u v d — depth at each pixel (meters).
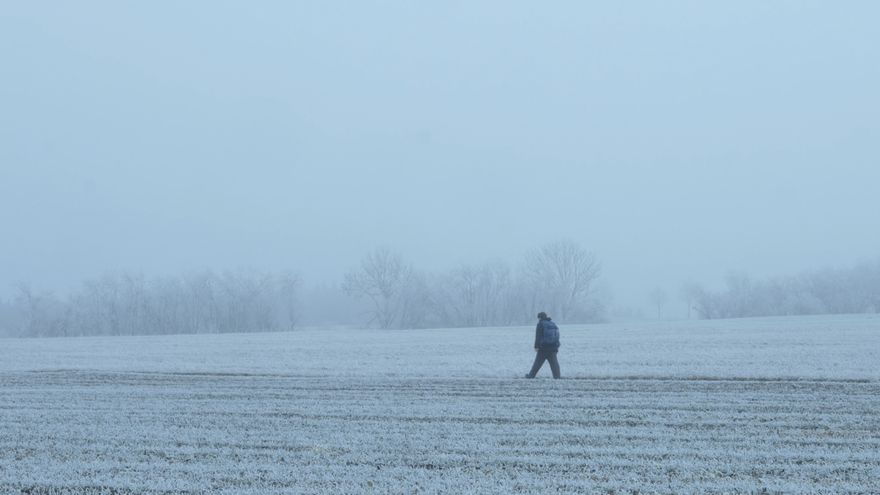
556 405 17.00
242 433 13.91
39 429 14.52
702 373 22.77
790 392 18.61
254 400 18.45
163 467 11.28
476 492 9.68
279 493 9.76
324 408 16.94
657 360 27.78
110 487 10.22
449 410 16.39
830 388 19.20
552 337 22.33
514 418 15.28
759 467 10.91
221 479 10.58
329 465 11.30
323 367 27.23
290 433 13.86
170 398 19.05
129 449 12.60
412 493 9.70
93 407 17.53
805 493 9.52
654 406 16.70
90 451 12.48
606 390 19.56
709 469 10.81
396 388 20.61
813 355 28.77
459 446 12.49
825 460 11.28
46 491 10.11
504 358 30.61
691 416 15.34
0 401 18.72
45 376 25.23
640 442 12.76
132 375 25.31
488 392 19.45
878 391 18.53
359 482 10.28
